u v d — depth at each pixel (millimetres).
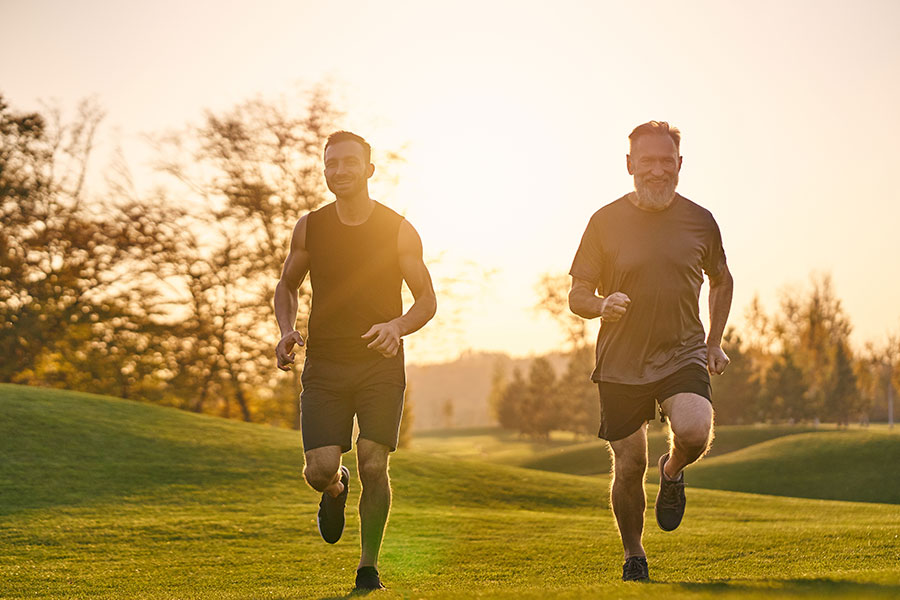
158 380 37000
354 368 4465
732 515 14789
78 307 36375
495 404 118750
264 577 7773
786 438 41531
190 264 34094
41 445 18688
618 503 4730
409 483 19000
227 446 20875
